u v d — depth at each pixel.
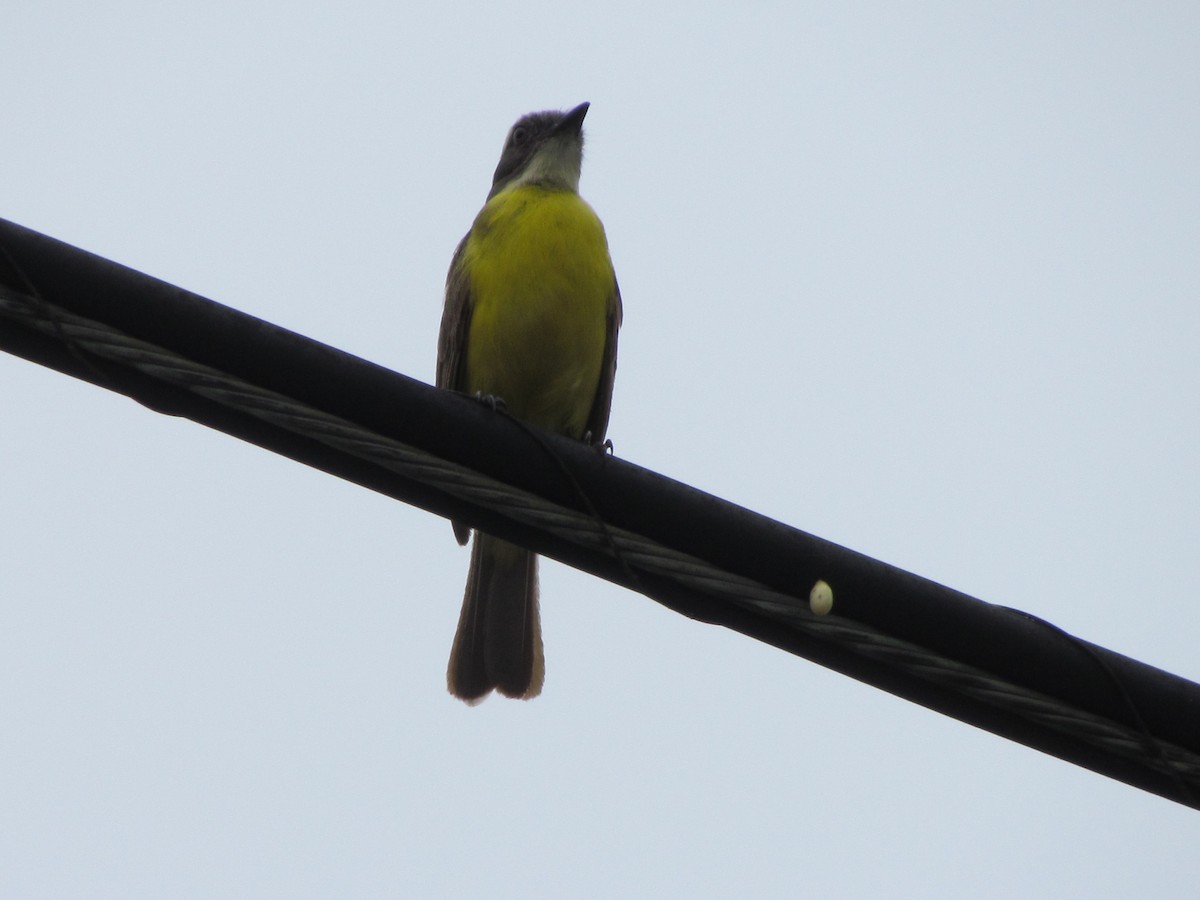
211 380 8.27
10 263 7.88
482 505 8.95
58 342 8.20
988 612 8.78
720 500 8.84
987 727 9.15
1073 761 9.19
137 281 8.07
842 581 8.70
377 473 8.85
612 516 8.80
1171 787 9.13
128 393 8.40
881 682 9.09
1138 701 8.80
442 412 8.58
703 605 9.02
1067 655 8.80
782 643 9.05
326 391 8.39
